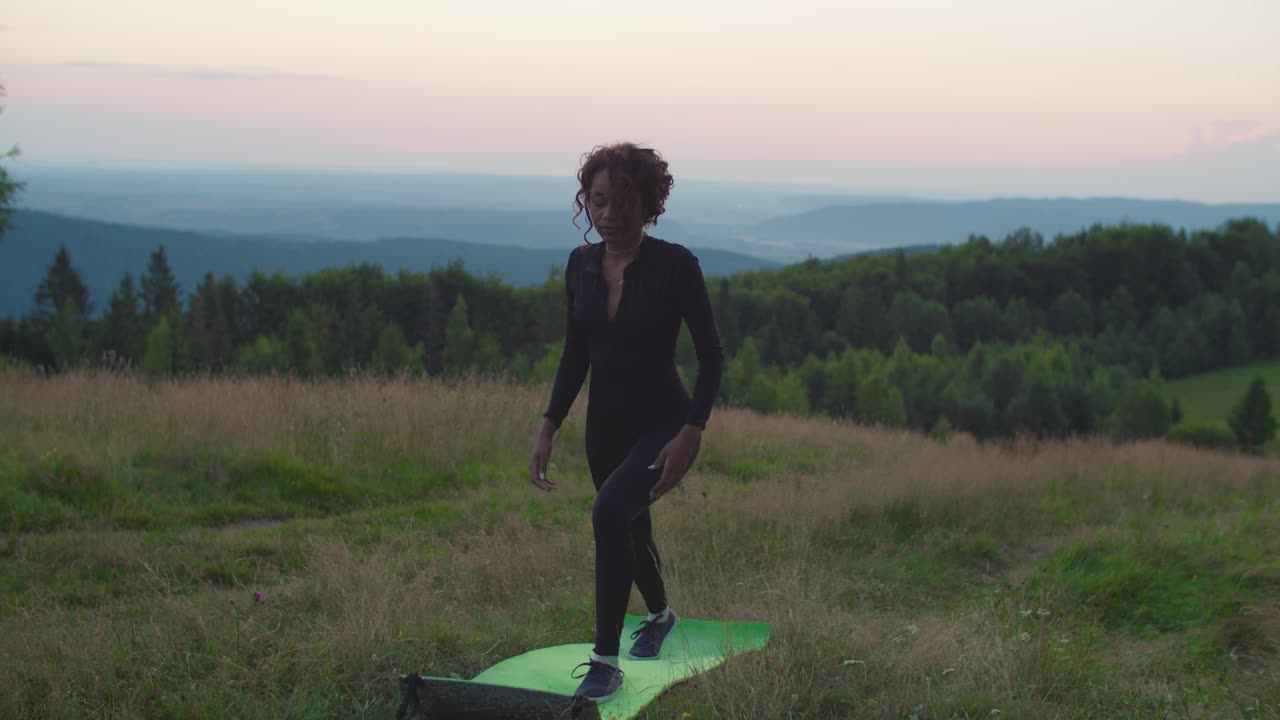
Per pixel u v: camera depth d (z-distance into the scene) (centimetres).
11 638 331
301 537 554
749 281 13312
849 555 561
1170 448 1545
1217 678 333
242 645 314
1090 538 579
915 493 693
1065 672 301
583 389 1121
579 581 448
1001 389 7794
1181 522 657
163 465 683
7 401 853
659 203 272
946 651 318
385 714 272
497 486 737
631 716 255
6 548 504
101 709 270
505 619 361
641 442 276
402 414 839
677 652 314
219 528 595
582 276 281
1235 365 10731
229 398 860
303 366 4584
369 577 400
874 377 6962
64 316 5625
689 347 5016
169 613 371
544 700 241
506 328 6669
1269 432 6222
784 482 789
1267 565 495
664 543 522
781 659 289
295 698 275
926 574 522
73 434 723
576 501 683
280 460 700
